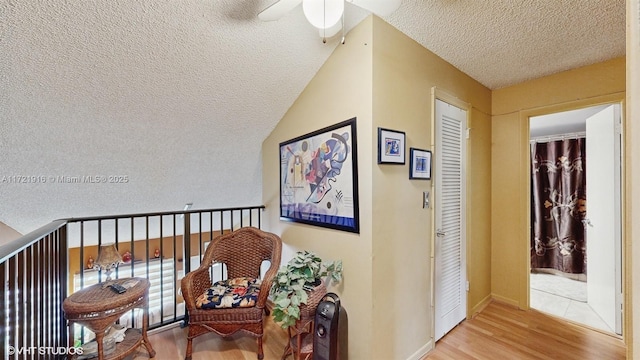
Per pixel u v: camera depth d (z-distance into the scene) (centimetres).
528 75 241
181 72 179
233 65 184
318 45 181
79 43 146
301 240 223
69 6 131
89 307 154
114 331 181
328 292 184
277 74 200
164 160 238
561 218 355
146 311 188
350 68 171
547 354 187
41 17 131
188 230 238
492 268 276
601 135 236
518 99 259
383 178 163
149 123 205
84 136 192
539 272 370
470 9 151
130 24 145
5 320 97
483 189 264
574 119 300
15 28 132
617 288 214
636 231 42
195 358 187
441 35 178
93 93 172
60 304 174
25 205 216
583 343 200
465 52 200
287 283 166
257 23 160
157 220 305
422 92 190
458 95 227
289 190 238
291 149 234
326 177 192
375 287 158
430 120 197
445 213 215
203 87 195
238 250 239
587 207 258
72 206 234
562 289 307
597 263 242
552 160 362
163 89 187
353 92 169
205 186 283
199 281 203
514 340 205
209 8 147
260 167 297
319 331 155
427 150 193
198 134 232
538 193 372
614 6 146
